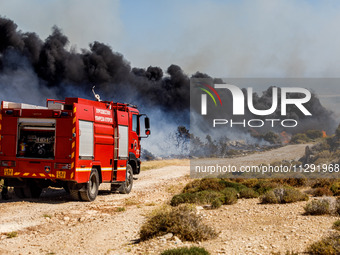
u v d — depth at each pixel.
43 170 15.61
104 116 17.66
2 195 16.55
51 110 15.57
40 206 15.03
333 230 9.93
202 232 9.29
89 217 13.19
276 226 11.00
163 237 9.27
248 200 17.34
